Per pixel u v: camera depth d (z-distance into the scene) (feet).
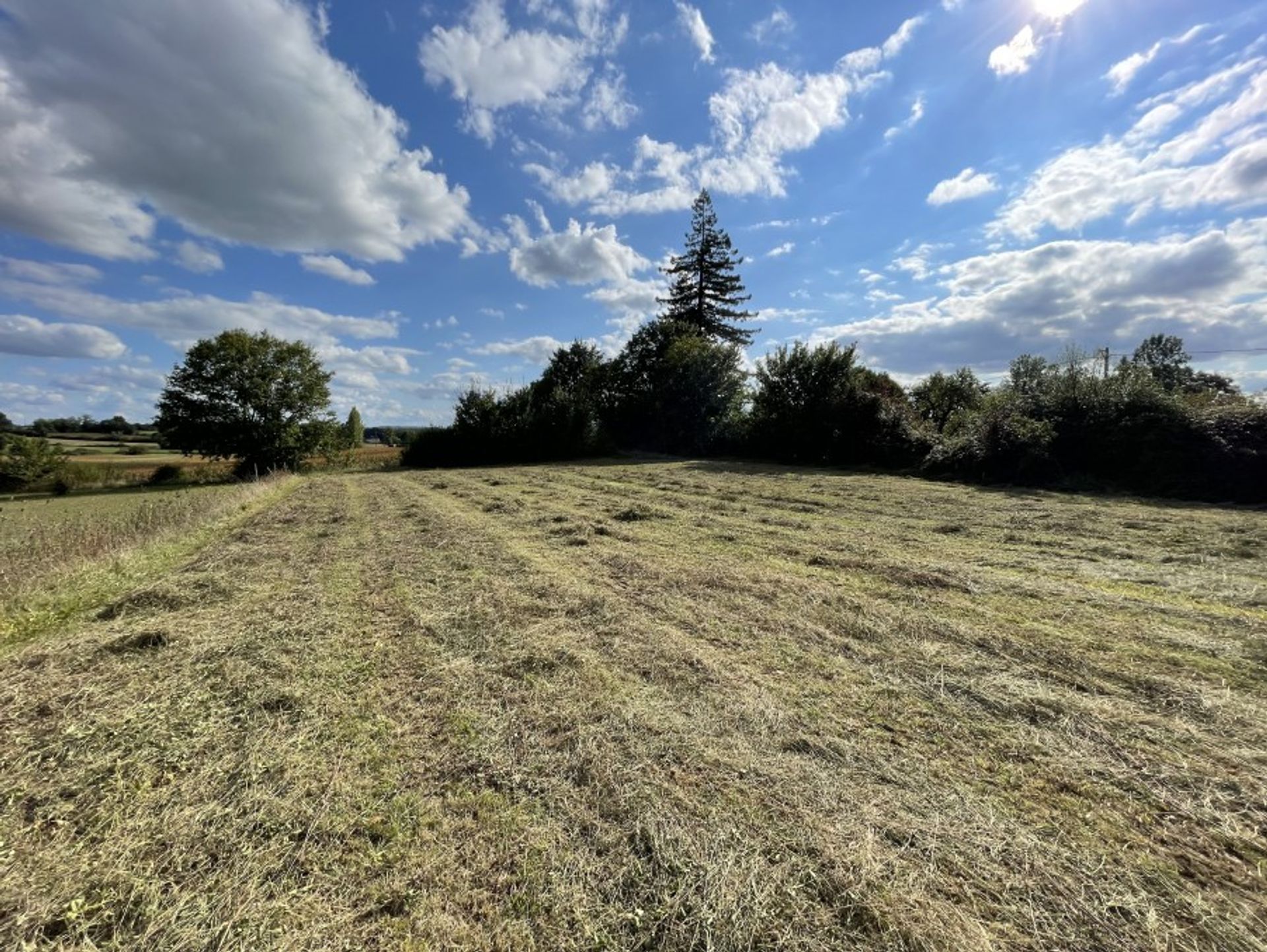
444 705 10.13
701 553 21.79
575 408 94.58
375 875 6.20
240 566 20.99
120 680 11.36
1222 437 36.11
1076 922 5.52
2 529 29.37
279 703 10.34
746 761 8.26
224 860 6.44
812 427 70.95
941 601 15.43
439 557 22.03
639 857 6.46
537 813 7.22
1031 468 43.42
